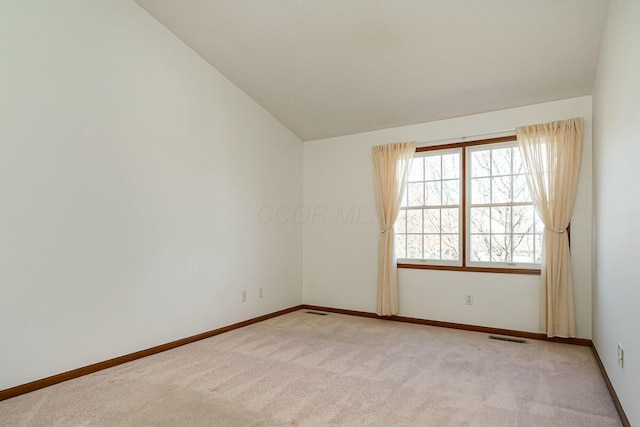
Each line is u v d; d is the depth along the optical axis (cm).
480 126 413
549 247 362
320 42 344
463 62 339
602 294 285
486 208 412
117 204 307
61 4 272
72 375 271
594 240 332
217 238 401
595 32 285
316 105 450
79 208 281
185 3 320
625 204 206
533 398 239
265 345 354
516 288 387
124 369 291
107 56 302
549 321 359
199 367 295
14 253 245
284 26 331
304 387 256
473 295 409
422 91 389
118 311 305
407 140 460
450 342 363
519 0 269
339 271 504
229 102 421
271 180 482
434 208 444
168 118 352
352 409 224
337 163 511
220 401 234
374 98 415
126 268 312
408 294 448
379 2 290
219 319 400
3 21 241
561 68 327
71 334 274
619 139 221
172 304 350
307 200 537
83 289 282
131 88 320
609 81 255
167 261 347
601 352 287
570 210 356
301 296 535
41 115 259
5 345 240
